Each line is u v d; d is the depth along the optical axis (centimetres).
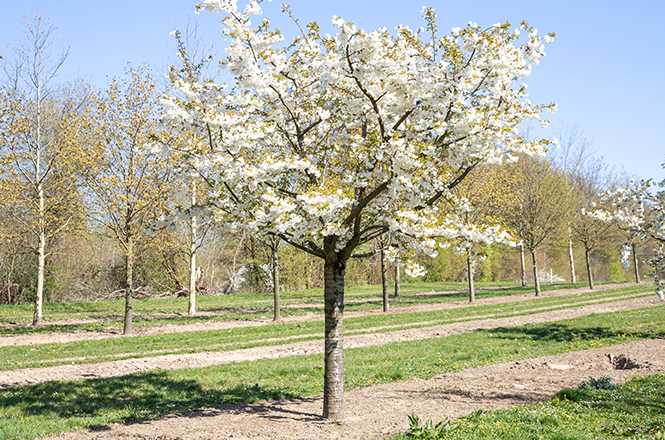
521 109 871
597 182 4422
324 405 845
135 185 2008
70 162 2066
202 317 2620
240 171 776
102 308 3139
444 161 875
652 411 775
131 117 2002
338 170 855
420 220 828
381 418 826
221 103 873
